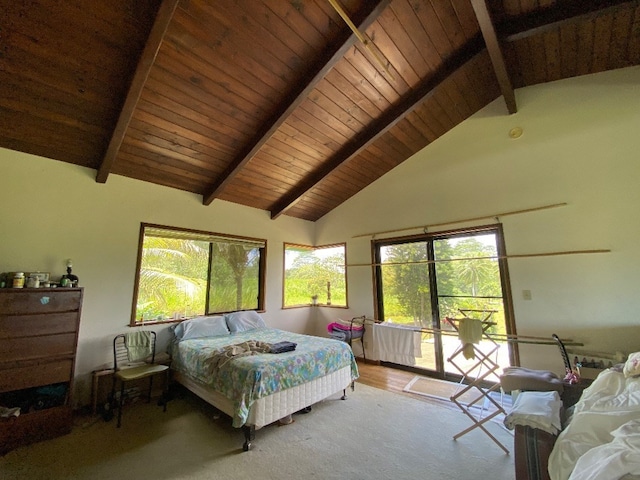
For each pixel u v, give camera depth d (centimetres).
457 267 405
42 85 237
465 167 405
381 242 490
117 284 335
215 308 434
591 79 329
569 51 304
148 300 369
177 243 404
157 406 312
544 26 258
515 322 345
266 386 244
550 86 352
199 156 355
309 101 321
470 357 244
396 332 431
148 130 301
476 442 240
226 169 389
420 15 259
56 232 300
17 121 258
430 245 435
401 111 352
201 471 204
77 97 252
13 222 277
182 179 387
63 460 216
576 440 148
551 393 210
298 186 473
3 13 192
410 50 289
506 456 221
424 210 441
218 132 327
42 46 213
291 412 265
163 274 386
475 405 310
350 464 212
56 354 258
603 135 313
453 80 336
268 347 304
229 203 462
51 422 247
